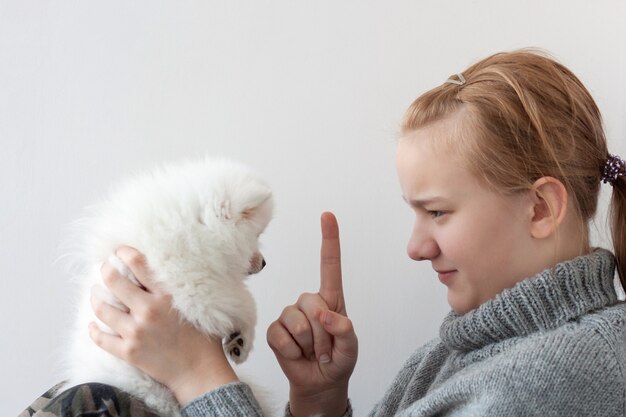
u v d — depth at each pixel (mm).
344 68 1573
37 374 1540
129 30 1521
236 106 1559
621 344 894
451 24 1585
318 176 1585
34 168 1512
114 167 1532
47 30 1495
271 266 1590
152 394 1011
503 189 970
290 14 1555
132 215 1031
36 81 1499
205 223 1023
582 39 1590
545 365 849
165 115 1543
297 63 1564
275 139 1571
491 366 884
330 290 1205
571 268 942
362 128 1586
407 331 1629
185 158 1548
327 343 1173
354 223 1600
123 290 992
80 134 1520
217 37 1544
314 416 1197
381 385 1642
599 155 1043
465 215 984
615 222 1065
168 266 997
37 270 1525
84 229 1185
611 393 855
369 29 1572
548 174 975
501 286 993
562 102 1004
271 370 1605
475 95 1001
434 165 1000
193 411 970
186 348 1012
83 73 1514
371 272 1612
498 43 1591
